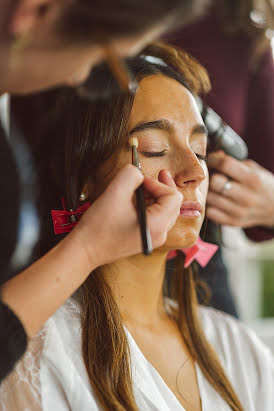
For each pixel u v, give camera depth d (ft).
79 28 1.38
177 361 2.68
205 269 3.71
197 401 2.60
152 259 2.54
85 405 2.10
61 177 2.52
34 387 2.06
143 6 1.35
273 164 4.21
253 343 3.00
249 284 6.92
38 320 1.80
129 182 1.85
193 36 3.96
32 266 1.87
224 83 4.03
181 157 2.41
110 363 2.28
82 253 1.86
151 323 2.71
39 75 1.53
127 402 2.19
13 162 3.04
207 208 3.25
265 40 4.06
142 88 2.42
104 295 2.42
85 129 2.44
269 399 2.82
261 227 3.59
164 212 1.89
